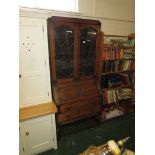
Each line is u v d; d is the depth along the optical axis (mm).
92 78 2816
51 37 2270
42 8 2512
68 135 2662
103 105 3193
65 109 2473
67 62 2535
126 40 3334
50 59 2355
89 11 2928
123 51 3145
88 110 2711
